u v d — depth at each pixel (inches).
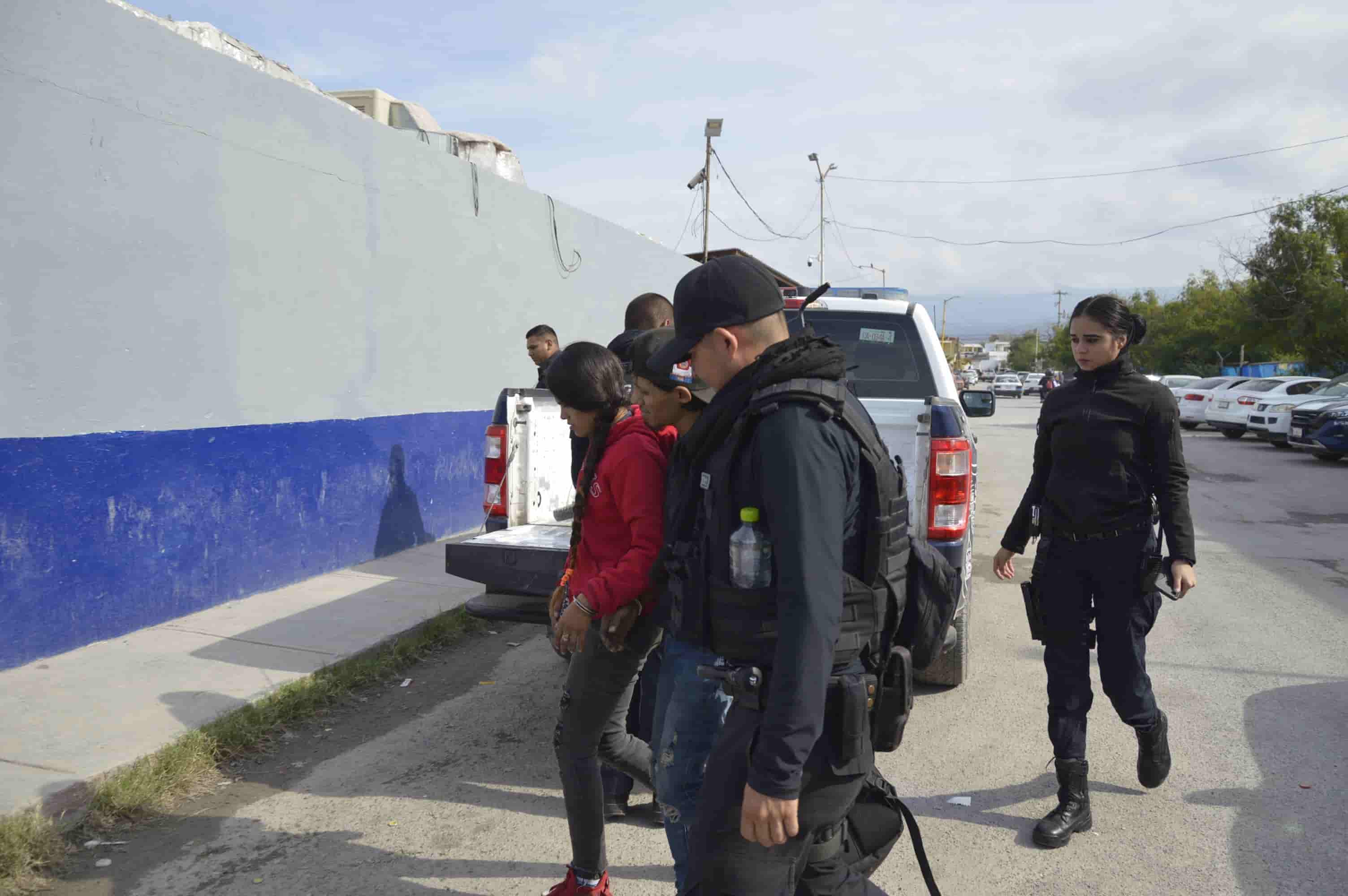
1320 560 343.0
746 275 77.1
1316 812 142.7
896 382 210.7
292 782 151.2
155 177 218.5
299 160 266.1
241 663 195.3
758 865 72.6
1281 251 1352.1
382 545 307.9
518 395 196.2
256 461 251.8
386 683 199.9
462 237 351.3
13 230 187.2
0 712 164.9
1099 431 132.0
